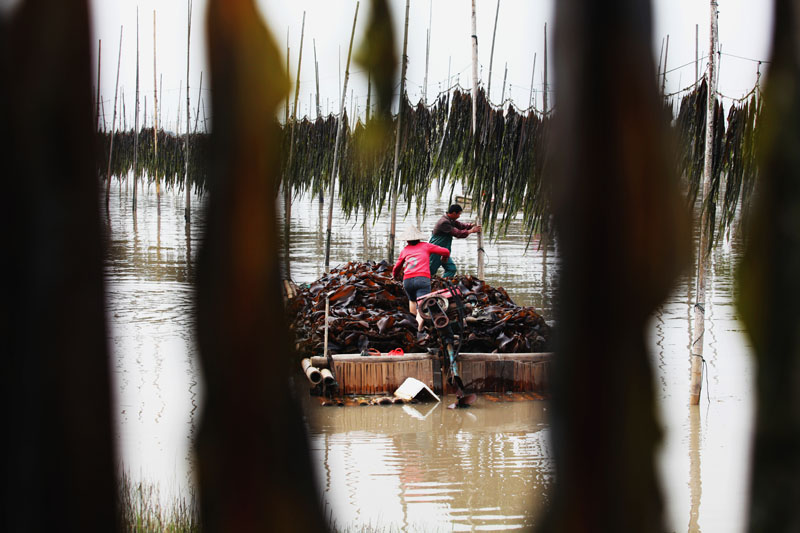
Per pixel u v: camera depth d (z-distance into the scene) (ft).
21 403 5.55
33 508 5.51
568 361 5.62
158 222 419.95
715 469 84.17
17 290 5.58
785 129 5.83
